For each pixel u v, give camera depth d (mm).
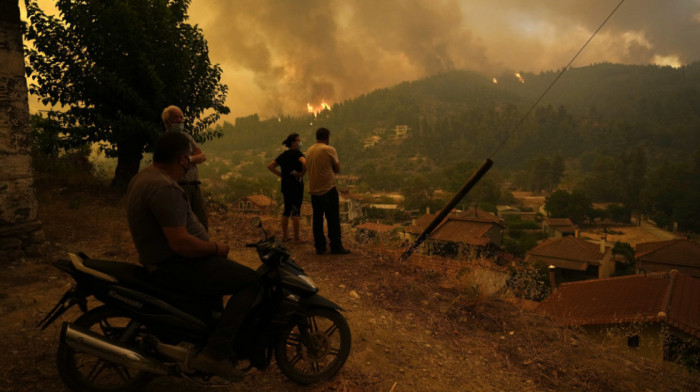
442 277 6188
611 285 18328
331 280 5598
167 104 9930
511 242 63781
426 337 4449
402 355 3951
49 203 8078
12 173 5105
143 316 2465
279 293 2832
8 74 5047
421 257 7090
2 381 2729
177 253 2494
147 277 2525
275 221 8820
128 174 10180
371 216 109875
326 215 6410
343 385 3234
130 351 2395
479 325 4945
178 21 10625
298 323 2992
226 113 11211
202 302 2613
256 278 2682
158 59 9805
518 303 5910
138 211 2420
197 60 10438
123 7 9023
